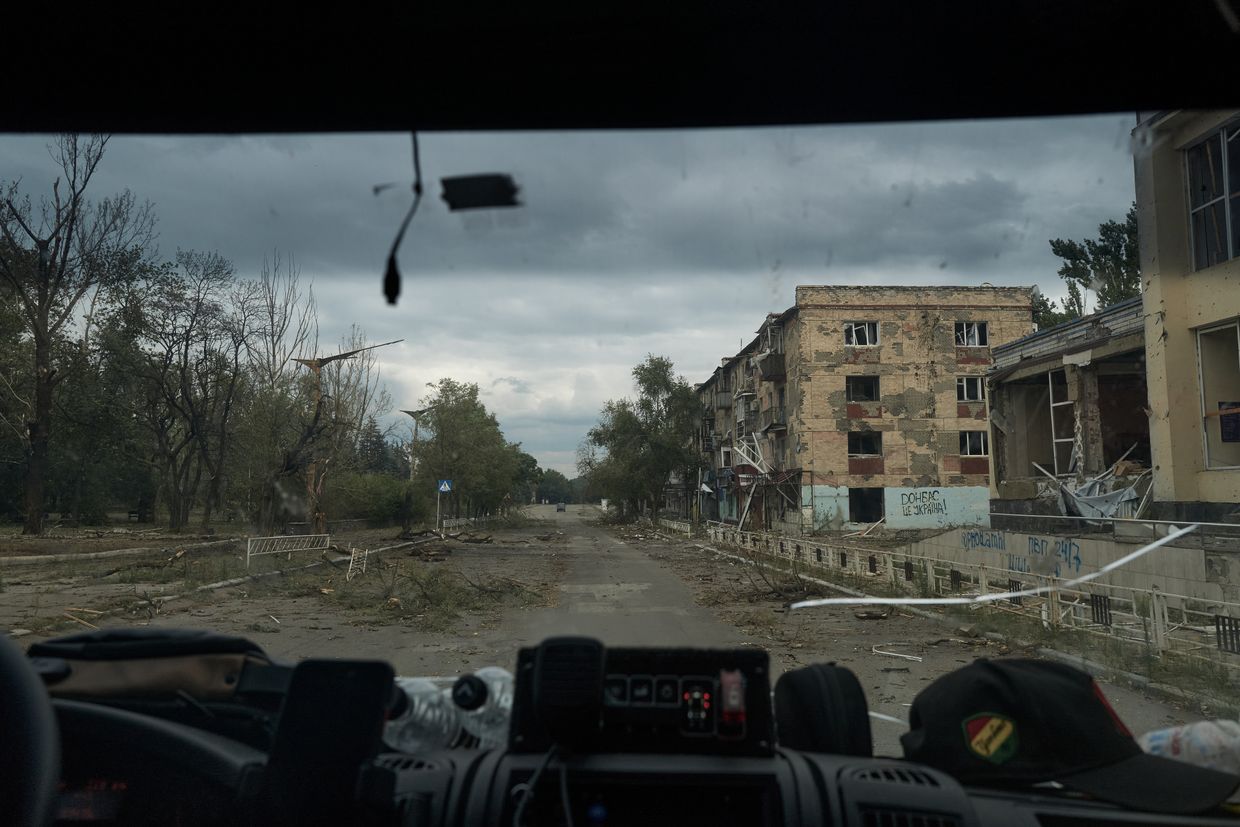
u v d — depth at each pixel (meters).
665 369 56.91
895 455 40.25
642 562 19.70
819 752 2.09
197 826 1.82
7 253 21.75
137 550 22.30
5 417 33.34
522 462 50.59
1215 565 10.06
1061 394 20.06
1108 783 1.92
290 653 6.39
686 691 1.86
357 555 17.22
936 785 1.82
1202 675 5.92
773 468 45.22
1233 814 1.82
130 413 38.38
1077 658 6.50
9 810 1.42
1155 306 14.07
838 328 40.81
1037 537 14.46
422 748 2.15
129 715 1.90
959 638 6.84
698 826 1.75
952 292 40.94
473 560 21.39
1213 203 13.20
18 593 11.45
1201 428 13.59
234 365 33.84
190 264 30.02
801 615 7.73
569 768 1.77
